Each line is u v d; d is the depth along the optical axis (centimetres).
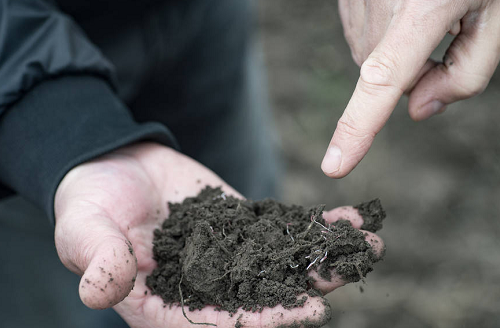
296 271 39
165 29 54
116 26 51
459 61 40
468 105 86
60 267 63
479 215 75
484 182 78
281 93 96
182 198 43
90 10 50
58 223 37
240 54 61
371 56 37
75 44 44
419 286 69
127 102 56
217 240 39
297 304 37
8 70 42
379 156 82
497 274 68
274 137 84
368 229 40
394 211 76
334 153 38
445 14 37
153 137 43
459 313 65
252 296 38
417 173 80
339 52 103
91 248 35
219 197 42
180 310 38
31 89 43
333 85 97
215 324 37
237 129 65
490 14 38
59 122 42
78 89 43
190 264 37
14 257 63
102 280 34
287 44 106
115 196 39
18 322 59
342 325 66
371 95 37
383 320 66
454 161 81
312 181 83
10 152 41
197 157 66
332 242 38
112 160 41
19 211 59
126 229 39
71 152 40
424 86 41
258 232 40
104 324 59
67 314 60
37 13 43
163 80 58
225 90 61
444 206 76
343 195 80
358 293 69
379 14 39
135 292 38
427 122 86
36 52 43
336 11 111
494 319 64
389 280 70
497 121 84
